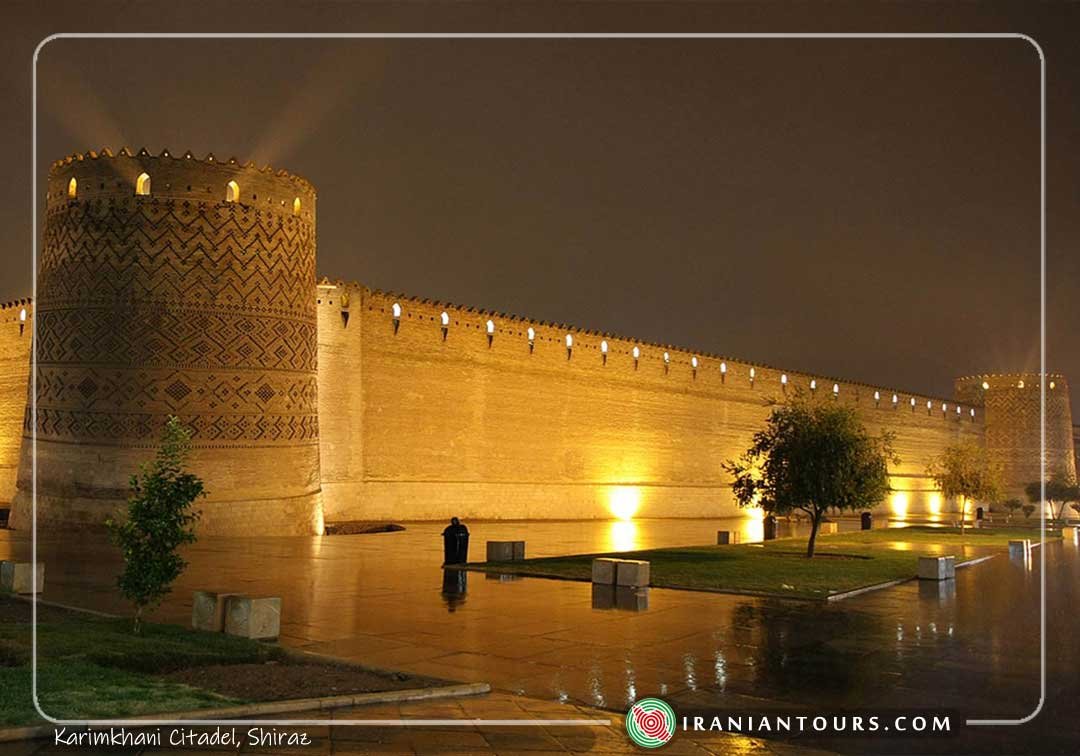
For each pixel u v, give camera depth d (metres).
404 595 13.68
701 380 44.66
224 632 10.10
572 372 38.72
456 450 33.97
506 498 35.59
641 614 12.41
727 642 10.56
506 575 16.41
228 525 24.05
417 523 31.83
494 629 11.02
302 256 26.36
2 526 26.08
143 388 23.70
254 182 25.30
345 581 15.15
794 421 22.17
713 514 44.47
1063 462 63.97
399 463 32.09
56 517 23.88
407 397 32.53
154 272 24.06
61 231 24.72
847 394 52.25
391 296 32.38
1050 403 63.50
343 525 28.50
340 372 30.56
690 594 14.55
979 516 43.75
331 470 29.98
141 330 23.86
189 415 23.92
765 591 14.86
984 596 15.43
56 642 8.95
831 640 10.84
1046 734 7.21
